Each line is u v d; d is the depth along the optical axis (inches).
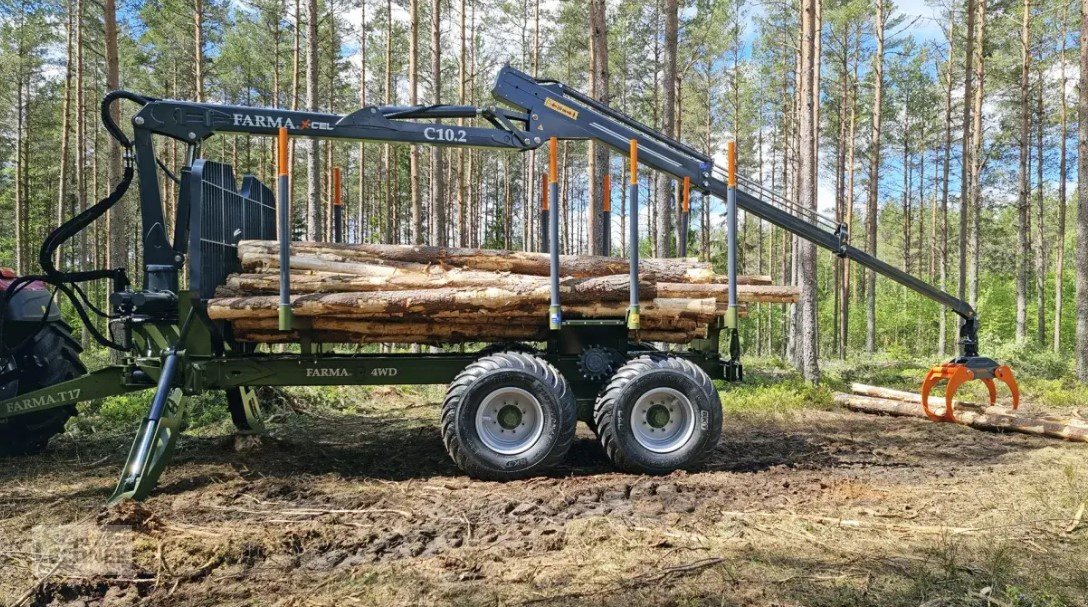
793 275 848.3
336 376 198.2
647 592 110.7
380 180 1370.6
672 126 467.8
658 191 455.2
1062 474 194.7
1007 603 106.6
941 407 300.7
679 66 1055.0
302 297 190.4
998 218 1542.8
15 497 165.9
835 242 245.8
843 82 1000.2
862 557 126.7
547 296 195.3
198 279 186.9
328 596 111.1
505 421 189.6
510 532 142.8
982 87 808.9
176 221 203.8
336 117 208.5
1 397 202.1
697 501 165.9
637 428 195.5
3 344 203.0
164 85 1094.4
